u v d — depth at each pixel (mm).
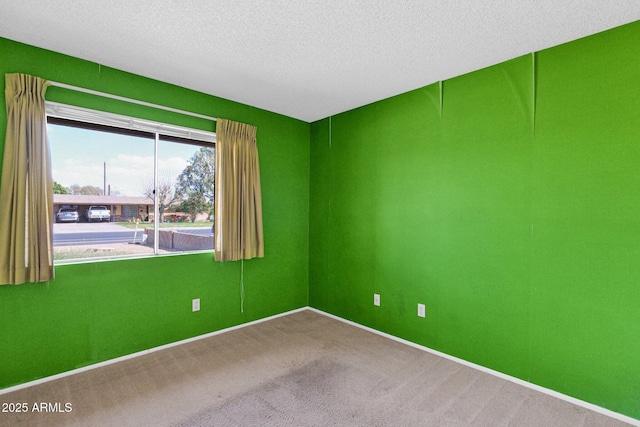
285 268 3807
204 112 3082
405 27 1979
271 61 2439
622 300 1957
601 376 2027
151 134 2852
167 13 1865
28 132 2178
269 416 1963
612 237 1983
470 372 2496
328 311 3809
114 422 1889
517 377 2365
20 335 2213
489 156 2490
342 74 2662
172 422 1899
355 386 2293
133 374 2422
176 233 3010
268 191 3619
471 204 2594
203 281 3121
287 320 3613
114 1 1756
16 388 2193
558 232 2182
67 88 2367
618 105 1954
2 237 2098
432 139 2834
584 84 2068
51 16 1898
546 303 2236
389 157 3168
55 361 2348
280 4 1773
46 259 2236
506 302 2416
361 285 3438
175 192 3002
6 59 2146
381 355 2771
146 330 2775
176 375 2418
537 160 2260
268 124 3594
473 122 2576
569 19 1878
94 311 2512
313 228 3990
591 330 2064
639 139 1894
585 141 2068
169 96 2857
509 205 2393
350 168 3541
